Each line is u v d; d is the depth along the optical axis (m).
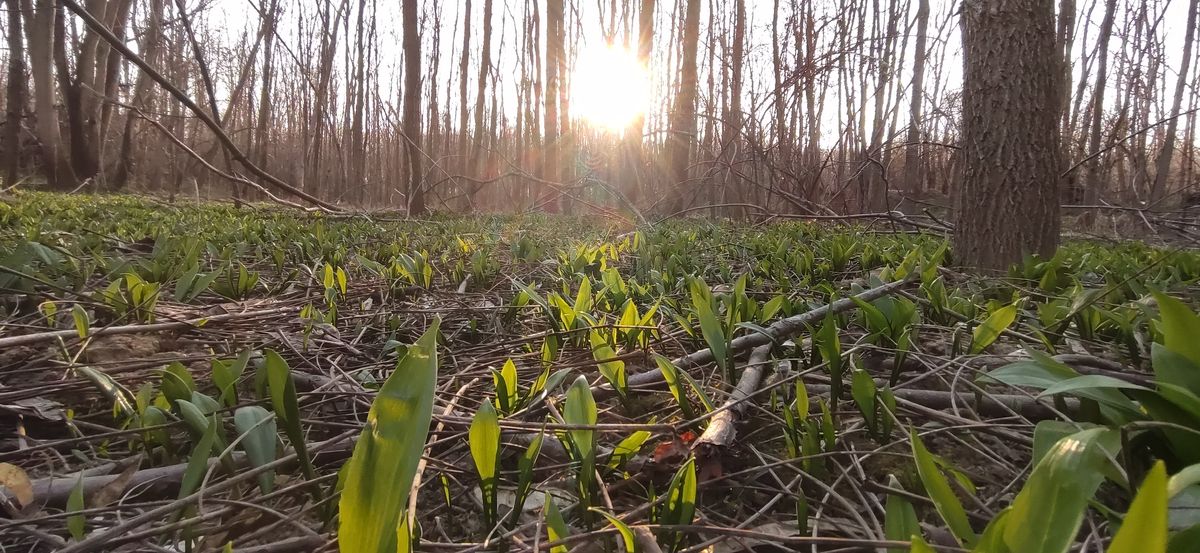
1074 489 0.67
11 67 12.94
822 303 2.53
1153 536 0.51
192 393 1.38
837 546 1.09
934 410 1.56
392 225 8.05
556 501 1.22
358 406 1.77
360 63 17.22
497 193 24.44
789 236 6.30
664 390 1.80
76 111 16.00
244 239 5.28
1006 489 1.21
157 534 0.96
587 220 10.52
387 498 0.70
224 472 1.27
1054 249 3.83
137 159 24.36
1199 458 0.98
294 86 23.58
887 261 3.83
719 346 1.63
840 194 8.60
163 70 18.30
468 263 4.38
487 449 0.99
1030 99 3.67
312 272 3.46
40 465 1.38
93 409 1.71
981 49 3.81
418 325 2.65
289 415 1.09
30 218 6.09
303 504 1.21
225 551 0.79
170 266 3.29
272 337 2.35
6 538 1.10
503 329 2.61
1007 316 1.72
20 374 1.88
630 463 1.29
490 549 1.02
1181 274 3.25
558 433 1.29
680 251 4.51
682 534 0.99
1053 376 1.20
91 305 2.56
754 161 8.93
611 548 0.99
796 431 1.35
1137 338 1.81
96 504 1.15
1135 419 1.05
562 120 14.91
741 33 11.28
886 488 1.03
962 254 3.99
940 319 2.38
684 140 11.24
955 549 0.85
